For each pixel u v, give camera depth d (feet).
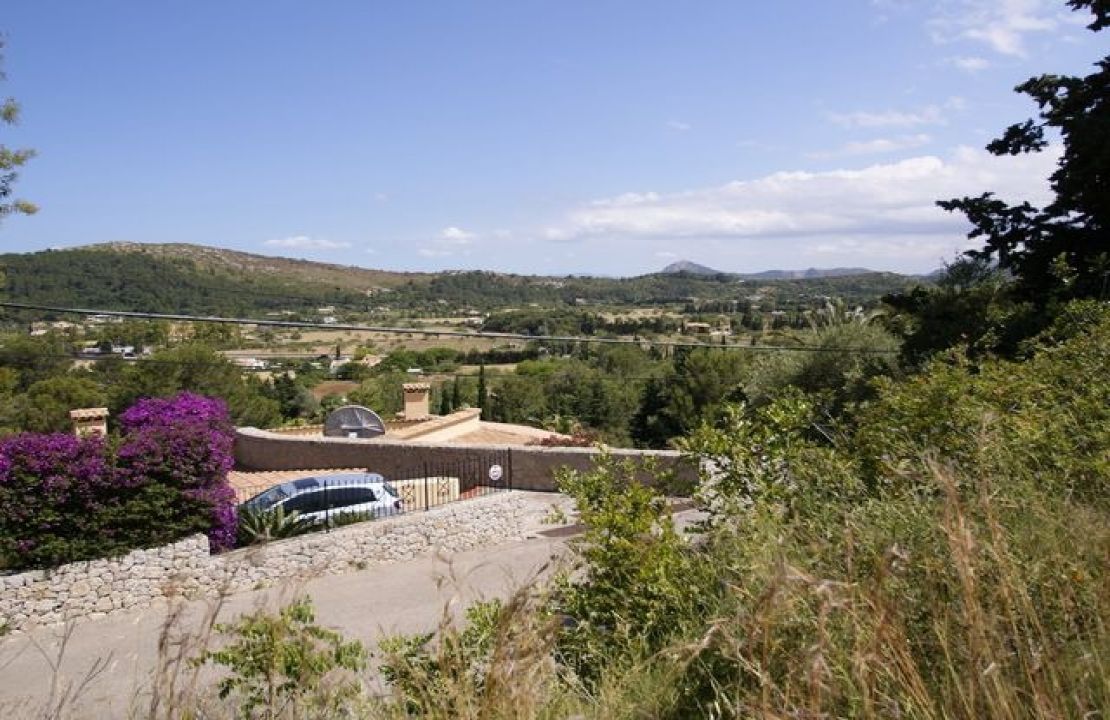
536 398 180.45
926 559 9.09
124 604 33.73
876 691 7.44
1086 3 50.29
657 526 16.15
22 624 31.58
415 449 60.13
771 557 10.53
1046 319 40.09
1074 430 16.05
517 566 38.52
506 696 8.65
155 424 38.68
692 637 11.54
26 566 32.55
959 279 57.52
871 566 9.70
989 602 8.03
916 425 17.51
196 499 36.22
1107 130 44.14
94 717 12.71
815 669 6.95
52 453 33.19
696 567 13.96
